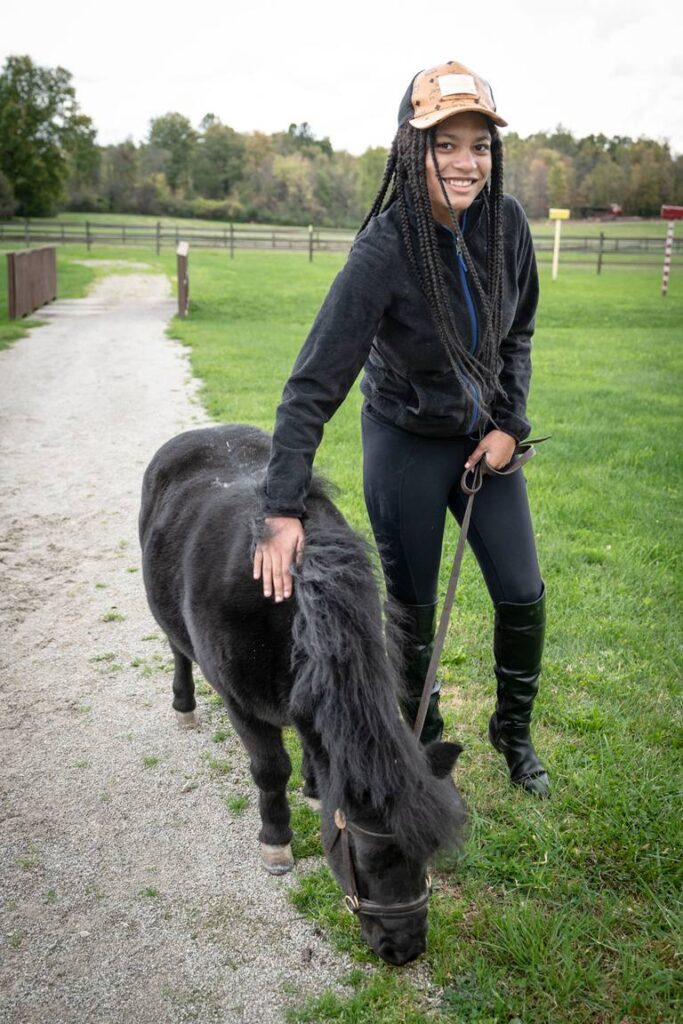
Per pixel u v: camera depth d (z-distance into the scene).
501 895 2.66
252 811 3.15
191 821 3.10
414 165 2.30
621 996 2.30
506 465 2.78
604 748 3.33
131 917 2.66
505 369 2.77
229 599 2.38
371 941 1.91
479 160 2.31
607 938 2.48
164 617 2.95
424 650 2.94
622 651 4.09
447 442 2.74
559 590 4.75
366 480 2.81
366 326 2.38
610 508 6.12
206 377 10.62
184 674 3.54
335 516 2.57
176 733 3.64
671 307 21.14
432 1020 2.26
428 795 1.83
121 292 22.36
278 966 2.47
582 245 42.88
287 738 3.49
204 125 97.19
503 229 2.50
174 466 3.18
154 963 2.49
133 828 3.07
